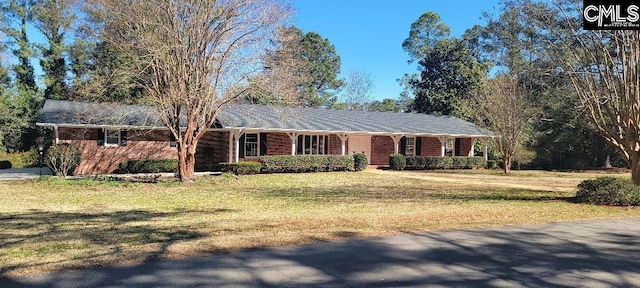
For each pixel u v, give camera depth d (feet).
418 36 181.37
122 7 53.72
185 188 52.70
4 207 36.09
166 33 54.85
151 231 24.41
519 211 33.40
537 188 57.72
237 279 15.40
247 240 21.33
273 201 41.24
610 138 40.45
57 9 103.35
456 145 103.91
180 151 58.54
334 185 58.54
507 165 88.38
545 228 25.98
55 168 59.36
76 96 79.71
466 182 66.08
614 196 37.47
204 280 15.23
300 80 63.52
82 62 103.50
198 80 56.44
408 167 93.25
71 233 23.80
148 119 70.54
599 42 39.27
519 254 19.67
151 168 70.74
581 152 110.01
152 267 16.60
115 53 71.41
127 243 20.83
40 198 42.32
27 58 105.91
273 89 59.41
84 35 77.46
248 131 78.13
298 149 87.10
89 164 69.62
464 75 135.74
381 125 95.40
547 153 112.78
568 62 42.39
